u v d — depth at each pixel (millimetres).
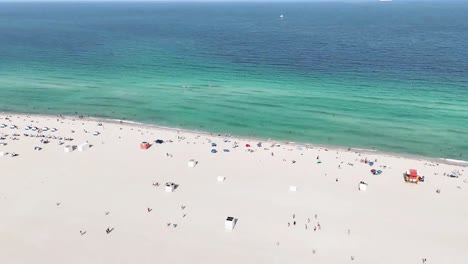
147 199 62531
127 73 142250
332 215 59281
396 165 75625
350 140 87500
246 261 49281
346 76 136375
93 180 68125
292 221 57594
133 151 80125
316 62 159500
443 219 58750
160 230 54906
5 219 56594
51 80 133250
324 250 51625
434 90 119750
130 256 49688
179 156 78188
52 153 78250
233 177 70125
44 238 52781
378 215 59562
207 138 87312
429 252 51688
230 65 154125
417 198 64312
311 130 92625
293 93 117938
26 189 64688
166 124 96875
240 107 106938
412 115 100375
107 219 57125
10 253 49844
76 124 94750
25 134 87312
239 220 57531
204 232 54719
